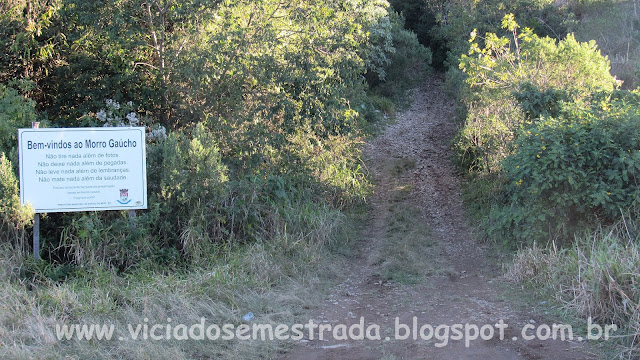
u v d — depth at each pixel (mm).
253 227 8117
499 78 12180
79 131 6918
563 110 8508
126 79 9789
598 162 7430
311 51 9562
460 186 12141
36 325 5098
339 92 10602
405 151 15031
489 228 8875
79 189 6941
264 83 9250
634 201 7016
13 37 9438
